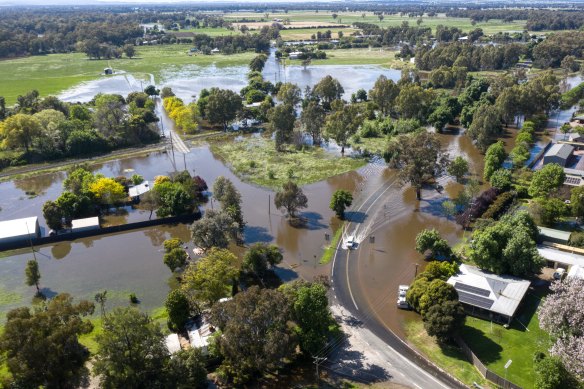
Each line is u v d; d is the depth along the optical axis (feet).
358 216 393.09
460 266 297.33
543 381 190.70
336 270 313.94
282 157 538.47
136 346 192.75
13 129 519.60
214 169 509.76
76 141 551.18
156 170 510.17
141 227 381.60
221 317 221.46
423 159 396.16
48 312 199.11
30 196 449.48
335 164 511.40
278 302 216.13
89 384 212.02
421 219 384.47
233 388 214.90
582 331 207.51
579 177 417.69
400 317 264.72
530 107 607.37
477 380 216.13
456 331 233.55
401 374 222.28
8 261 336.70
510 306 254.68
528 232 310.45
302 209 407.03
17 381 183.11
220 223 317.01
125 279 310.65
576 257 301.02
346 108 574.15
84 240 367.25
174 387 191.62
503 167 468.34
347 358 233.55
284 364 230.07
